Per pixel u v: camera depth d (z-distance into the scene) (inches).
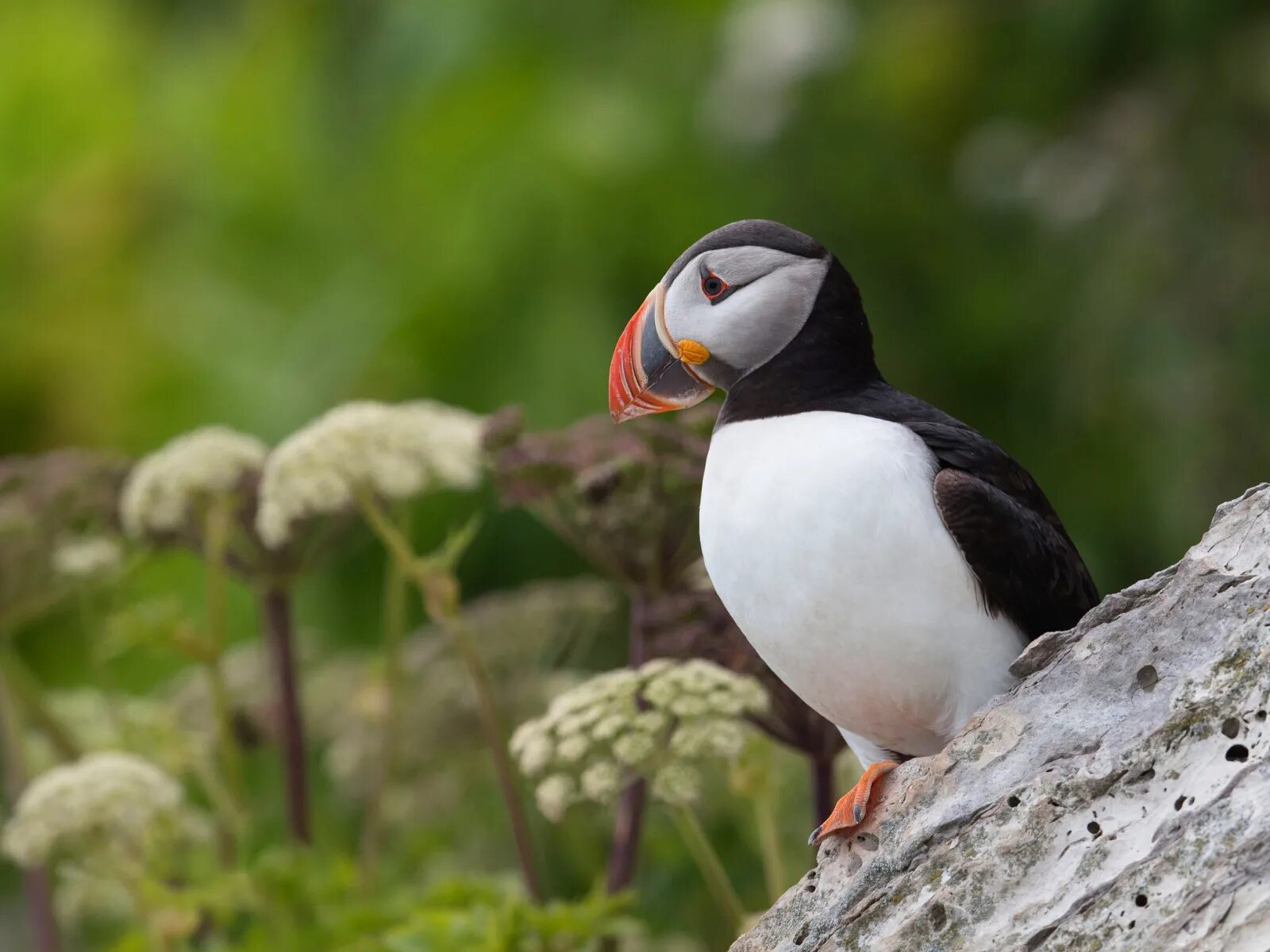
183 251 639.1
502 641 406.3
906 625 206.5
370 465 290.7
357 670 454.0
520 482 290.8
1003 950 182.2
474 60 555.8
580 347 522.6
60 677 596.4
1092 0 490.3
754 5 552.7
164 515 334.3
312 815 411.2
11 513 358.9
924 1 534.3
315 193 598.2
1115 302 490.3
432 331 545.3
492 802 406.3
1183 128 491.5
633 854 295.3
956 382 535.5
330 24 599.2
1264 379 468.4
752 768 279.1
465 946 267.1
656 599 292.7
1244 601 183.6
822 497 206.5
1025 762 192.1
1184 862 173.6
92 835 300.5
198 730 420.5
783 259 224.4
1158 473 477.4
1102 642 193.2
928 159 541.0
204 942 353.1
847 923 198.1
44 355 674.8
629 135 537.3
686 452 284.7
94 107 695.1
